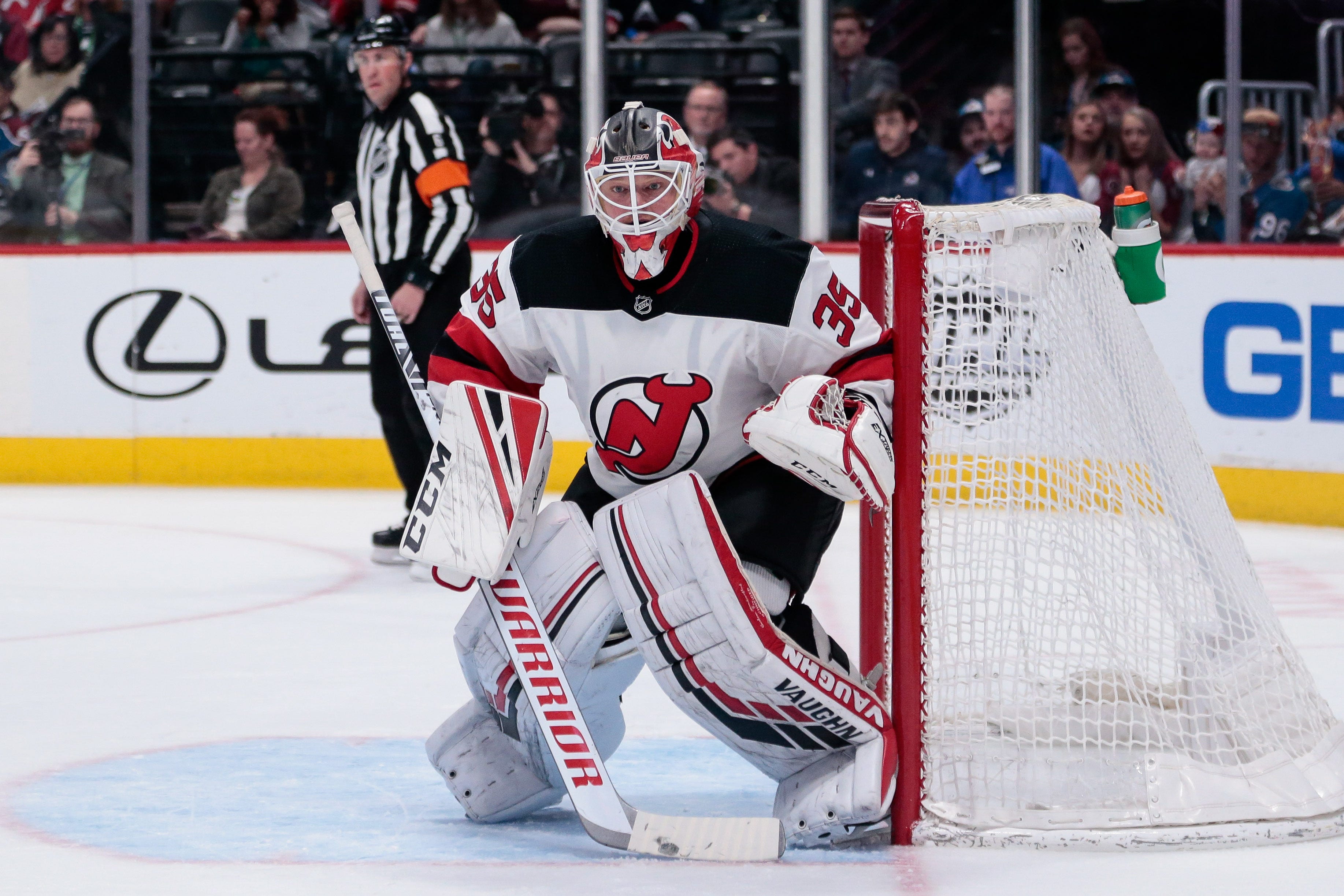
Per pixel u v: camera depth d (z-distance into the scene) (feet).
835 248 78.69
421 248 57.36
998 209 25.50
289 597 50.55
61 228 86.38
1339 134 79.25
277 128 84.79
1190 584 26.32
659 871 22.57
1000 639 25.12
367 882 22.04
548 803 26.09
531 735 24.71
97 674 38.60
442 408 25.22
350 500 76.84
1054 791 24.80
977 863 22.89
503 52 84.38
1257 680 25.90
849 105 82.53
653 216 22.82
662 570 23.21
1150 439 26.53
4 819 25.66
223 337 81.56
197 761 30.01
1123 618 26.07
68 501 76.13
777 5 86.43
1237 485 69.82
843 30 81.76
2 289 82.38
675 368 24.14
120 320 82.07
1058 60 81.97
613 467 25.44
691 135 84.89
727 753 30.81
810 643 25.03
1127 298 27.76
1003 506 25.62
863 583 26.30
